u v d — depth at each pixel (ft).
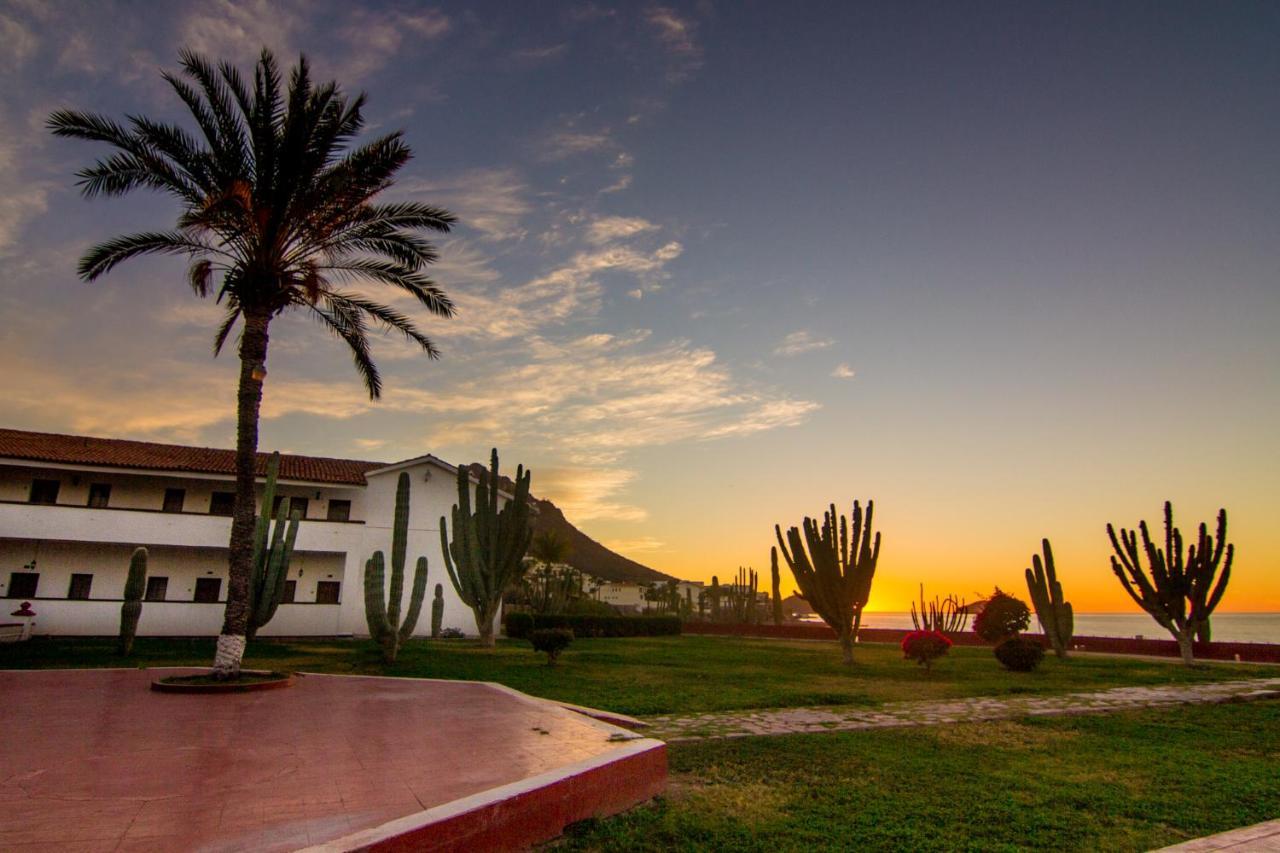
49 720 30.53
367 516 102.99
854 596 75.61
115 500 91.50
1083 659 86.43
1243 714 44.37
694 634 139.74
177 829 16.12
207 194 49.57
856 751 31.78
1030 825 21.79
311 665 60.13
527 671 59.11
